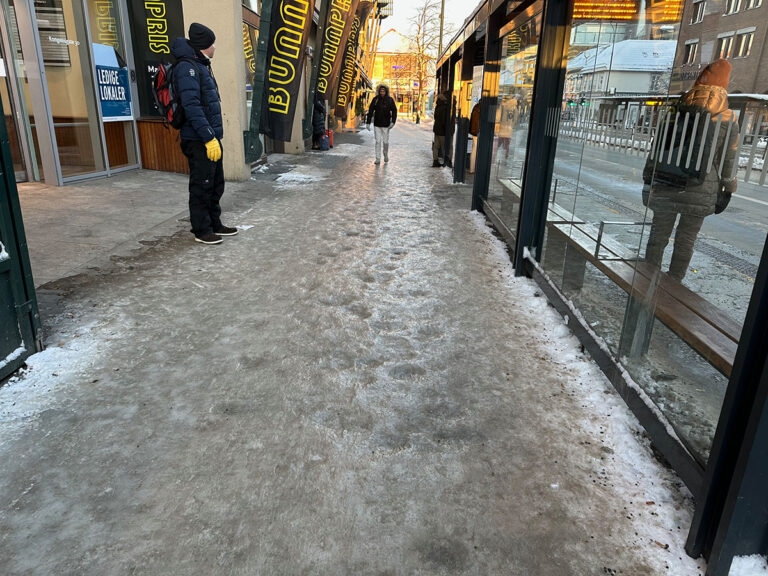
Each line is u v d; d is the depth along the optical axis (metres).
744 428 1.55
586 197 3.67
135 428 2.35
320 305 3.83
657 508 1.96
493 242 5.71
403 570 1.67
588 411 2.58
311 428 2.39
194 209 5.16
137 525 1.82
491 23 6.44
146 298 3.84
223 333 3.33
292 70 8.77
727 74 1.98
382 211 7.10
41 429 2.32
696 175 2.16
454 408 2.58
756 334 1.46
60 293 3.82
